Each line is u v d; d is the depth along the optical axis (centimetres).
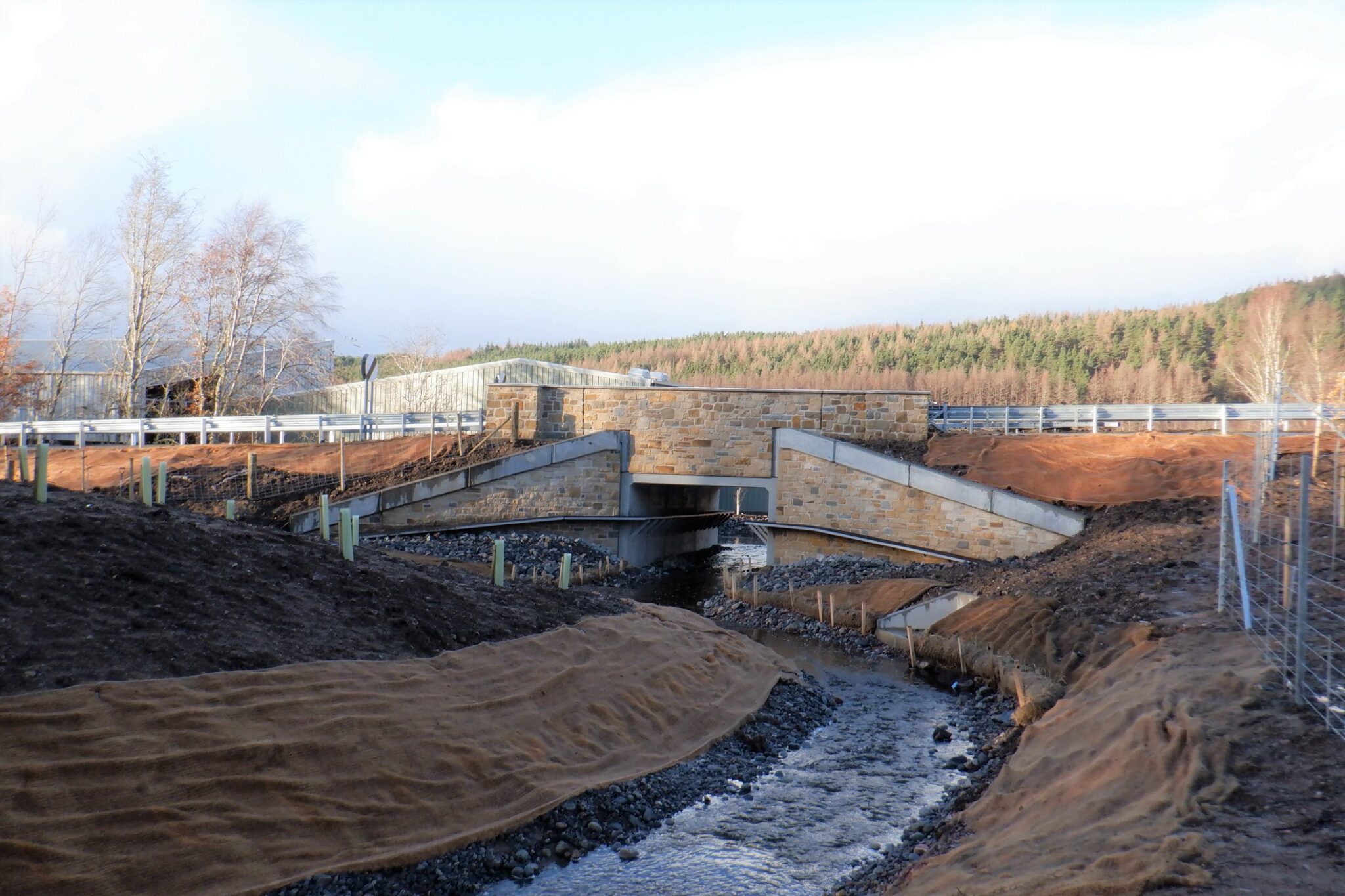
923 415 3189
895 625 2284
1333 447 2606
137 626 1105
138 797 865
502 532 3194
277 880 849
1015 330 11762
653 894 985
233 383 4744
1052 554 2497
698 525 4169
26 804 809
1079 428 3838
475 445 3391
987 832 1041
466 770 1101
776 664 1827
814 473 3100
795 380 12325
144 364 4722
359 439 3944
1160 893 723
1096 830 888
